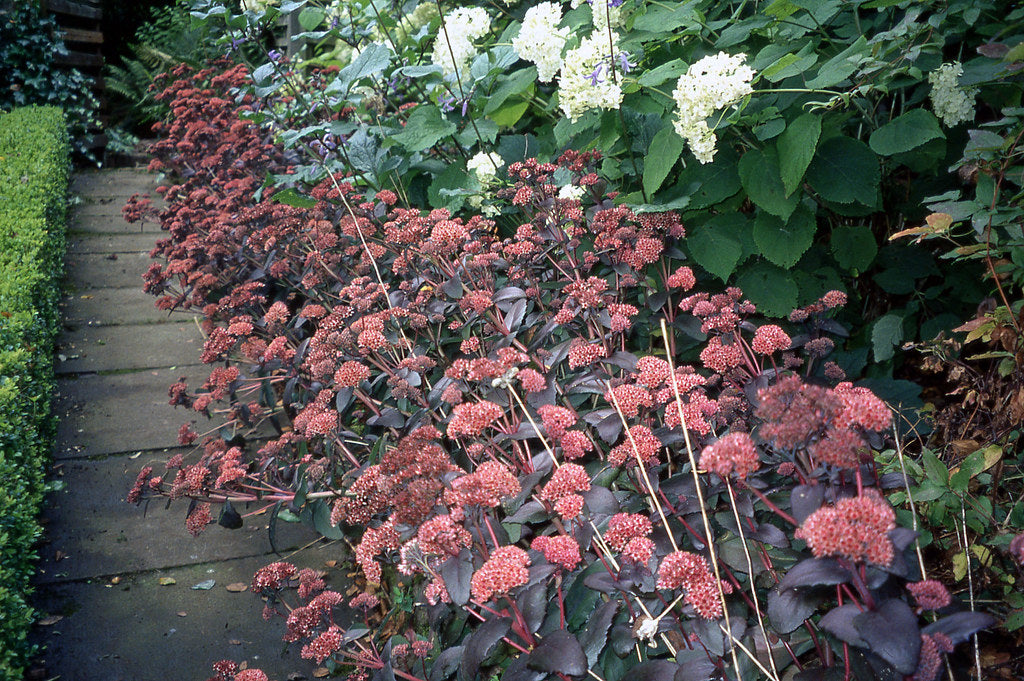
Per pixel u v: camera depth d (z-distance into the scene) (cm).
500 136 371
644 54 315
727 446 142
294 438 256
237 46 427
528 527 211
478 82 364
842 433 136
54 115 824
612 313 236
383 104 429
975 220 204
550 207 278
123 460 347
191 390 404
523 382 215
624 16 310
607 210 269
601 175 324
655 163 275
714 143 255
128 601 264
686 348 266
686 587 146
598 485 191
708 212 300
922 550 200
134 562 284
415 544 181
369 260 322
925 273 287
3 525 239
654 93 301
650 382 195
